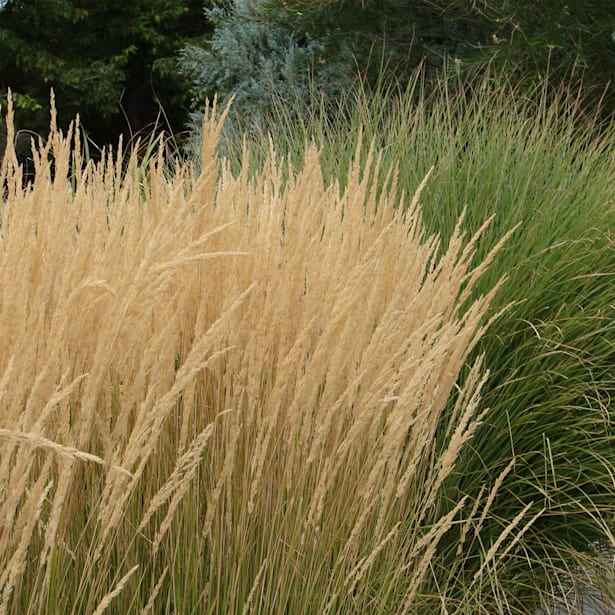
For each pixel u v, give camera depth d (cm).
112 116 1644
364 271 180
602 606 269
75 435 164
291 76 764
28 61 1582
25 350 148
